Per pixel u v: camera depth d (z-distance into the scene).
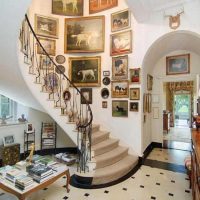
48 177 2.61
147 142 5.15
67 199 2.77
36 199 2.76
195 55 5.05
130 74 4.47
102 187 3.15
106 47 4.87
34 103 4.17
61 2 5.13
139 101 4.37
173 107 10.56
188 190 3.06
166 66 5.47
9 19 2.24
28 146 4.74
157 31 4.03
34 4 4.78
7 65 3.06
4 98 4.84
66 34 5.07
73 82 5.05
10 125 4.38
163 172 3.80
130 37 4.46
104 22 4.88
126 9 4.56
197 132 2.74
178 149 5.50
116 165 3.71
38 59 4.70
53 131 5.00
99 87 4.92
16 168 2.82
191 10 3.61
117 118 4.68
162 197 2.85
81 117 4.55
